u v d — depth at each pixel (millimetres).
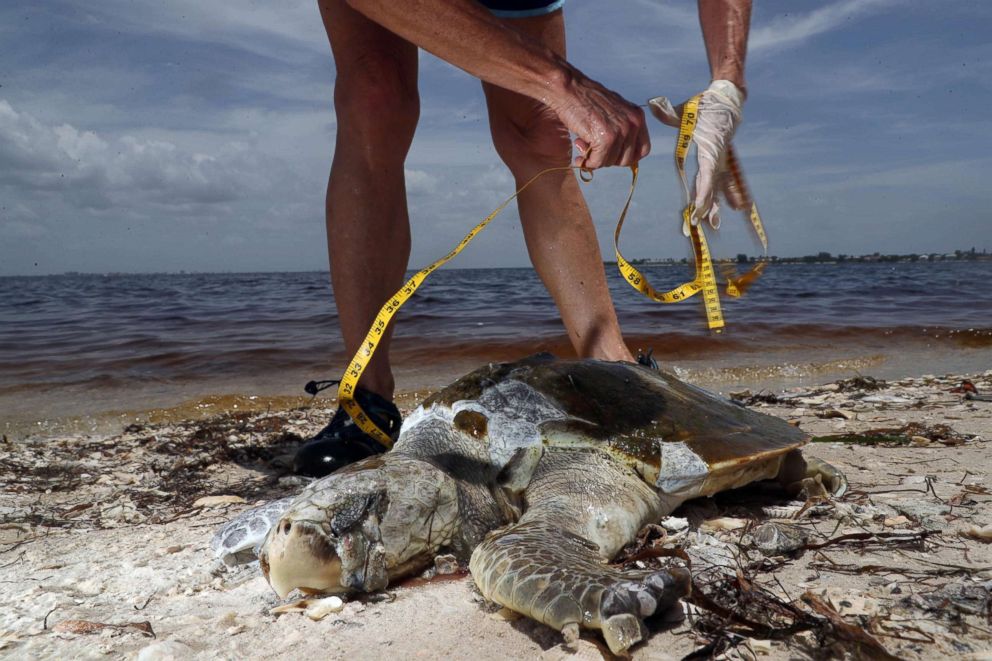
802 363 9508
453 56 2514
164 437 5742
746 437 2855
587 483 2457
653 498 2594
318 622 2018
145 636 1990
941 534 2492
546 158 3875
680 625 1847
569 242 3984
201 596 2336
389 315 2783
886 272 45938
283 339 12133
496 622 1953
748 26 2826
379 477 2244
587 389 2771
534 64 2465
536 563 1901
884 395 6191
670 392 2982
